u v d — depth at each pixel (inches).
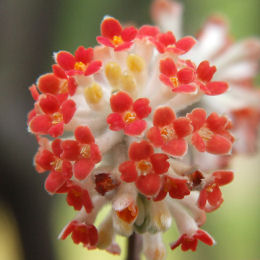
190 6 20.4
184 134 8.0
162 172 7.9
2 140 13.4
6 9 14.7
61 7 17.3
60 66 8.3
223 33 12.1
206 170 8.4
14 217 14.9
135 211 8.2
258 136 11.5
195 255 21.9
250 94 11.4
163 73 8.2
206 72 8.3
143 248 8.9
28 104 14.7
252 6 23.0
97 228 8.8
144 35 8.6
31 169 14.1
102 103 8.4
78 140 8.1
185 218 8.7
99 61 8.2
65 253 20.8
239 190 26.8
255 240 23.1
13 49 14.8
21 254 15.3
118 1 20.4
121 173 8.0
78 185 8.2
